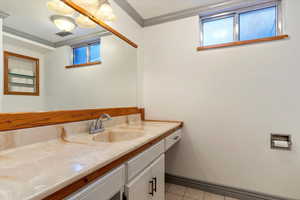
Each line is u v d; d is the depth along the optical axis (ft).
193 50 5.74
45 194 1.27
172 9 5.80
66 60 3.57
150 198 3.29
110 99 4.83
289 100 4.50
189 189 5.62
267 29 5.10
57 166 1.78
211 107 5.47
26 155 2.18
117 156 2.20
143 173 3.00
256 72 4.86
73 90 3.67
